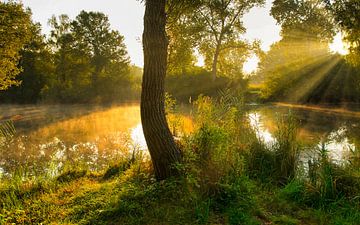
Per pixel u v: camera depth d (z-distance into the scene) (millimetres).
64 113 32812
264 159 8234
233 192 5906
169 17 17812
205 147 6469
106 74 49312
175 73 39000
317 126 18750
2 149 14570
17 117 29375
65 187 7250
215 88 38750
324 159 7410
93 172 8867
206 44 41781
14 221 5406
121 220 5199
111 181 7582
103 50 51000
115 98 47406
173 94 38531
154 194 5922
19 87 47750
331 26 44438
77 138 17328
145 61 6496
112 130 20000
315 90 33781
